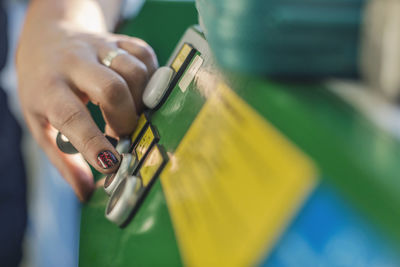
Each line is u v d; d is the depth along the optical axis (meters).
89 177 0.61
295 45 0.23
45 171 1.20
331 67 0.23
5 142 1.13
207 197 0.26
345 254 0.17
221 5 0.24
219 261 0.22
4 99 1.16
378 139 0.19
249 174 0.23
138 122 0.51
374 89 0.22
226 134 0.28
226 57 0.25
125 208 0.38
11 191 1.13
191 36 0.51
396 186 0.16
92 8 0.77
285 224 0.20
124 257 0.35
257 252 0.20
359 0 0.22
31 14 0.76
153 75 0.50
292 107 0.22
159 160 0.38
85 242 0.52
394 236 0.16
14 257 1.13
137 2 0.87
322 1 0.22
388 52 0.20
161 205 0.34
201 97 0.38
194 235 0.26
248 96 0.27
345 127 0.19
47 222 1.16
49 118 0.52
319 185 0.19
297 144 0.21
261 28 0.22
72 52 0.56
